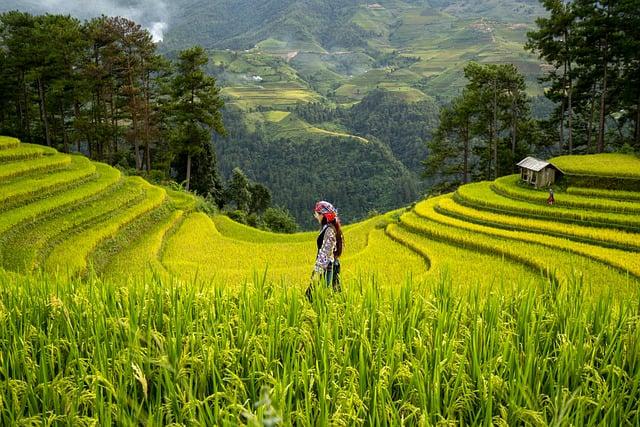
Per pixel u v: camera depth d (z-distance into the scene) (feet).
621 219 94.89
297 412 9.71
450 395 11.32
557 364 12.41
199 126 207.62
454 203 131.85
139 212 98.99
